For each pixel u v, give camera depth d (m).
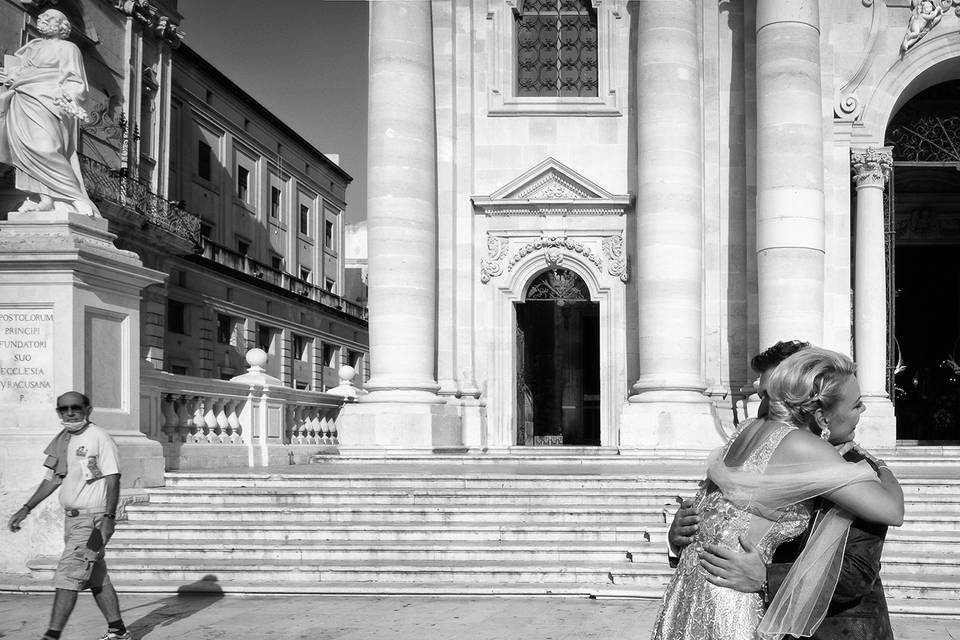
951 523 10.41
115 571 10.07
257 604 9.11
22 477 10.46
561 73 20.50
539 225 19.73
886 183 19.98
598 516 11.02
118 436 11.79
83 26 29.64
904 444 22.05
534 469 14.43
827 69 18.91
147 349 33.94
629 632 7.77
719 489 3.46
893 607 8.55
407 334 17.47
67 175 11.47
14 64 11.50
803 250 17.08
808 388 3.39
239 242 46.72
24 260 10.76
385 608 8.86
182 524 11.22
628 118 19.80
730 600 3.35
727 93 19.16
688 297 17.20
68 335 10.83
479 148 20.02
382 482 12.44
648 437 16.61
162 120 35.12
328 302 55.44
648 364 17.23
